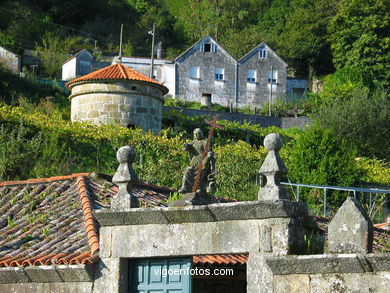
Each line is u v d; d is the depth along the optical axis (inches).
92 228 866.1
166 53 5398.6
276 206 657.6
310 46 5083.7
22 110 2089.1
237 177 1979.6
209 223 700.7
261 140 2861.7
